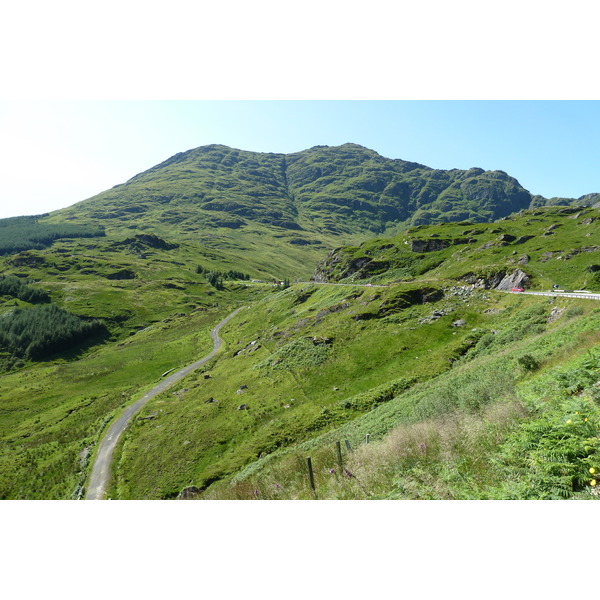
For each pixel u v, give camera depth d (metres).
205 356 121.44
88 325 184.62
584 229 111.25
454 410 19.91
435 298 83.38
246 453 48.81
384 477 12.20
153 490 49.31
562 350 23.42
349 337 77.44
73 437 77.50
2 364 157.12
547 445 9.66
